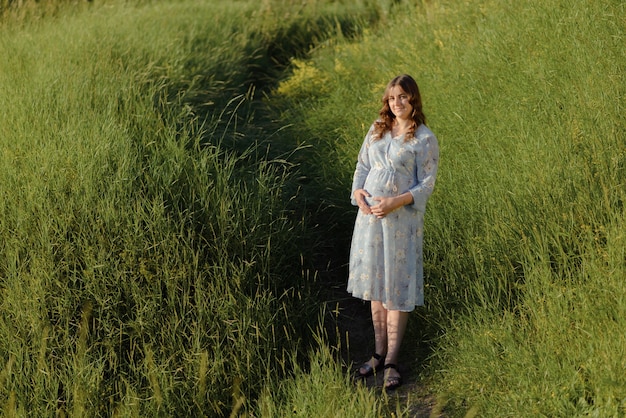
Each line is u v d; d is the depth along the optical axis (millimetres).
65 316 4238
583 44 5781
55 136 5270
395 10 9852
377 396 4230
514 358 3838
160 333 4289
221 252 4680
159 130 5516
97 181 4844
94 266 4340
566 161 4805
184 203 4953
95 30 8180
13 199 4723
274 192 5688
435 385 4207
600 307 3758
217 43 9094
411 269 4262
